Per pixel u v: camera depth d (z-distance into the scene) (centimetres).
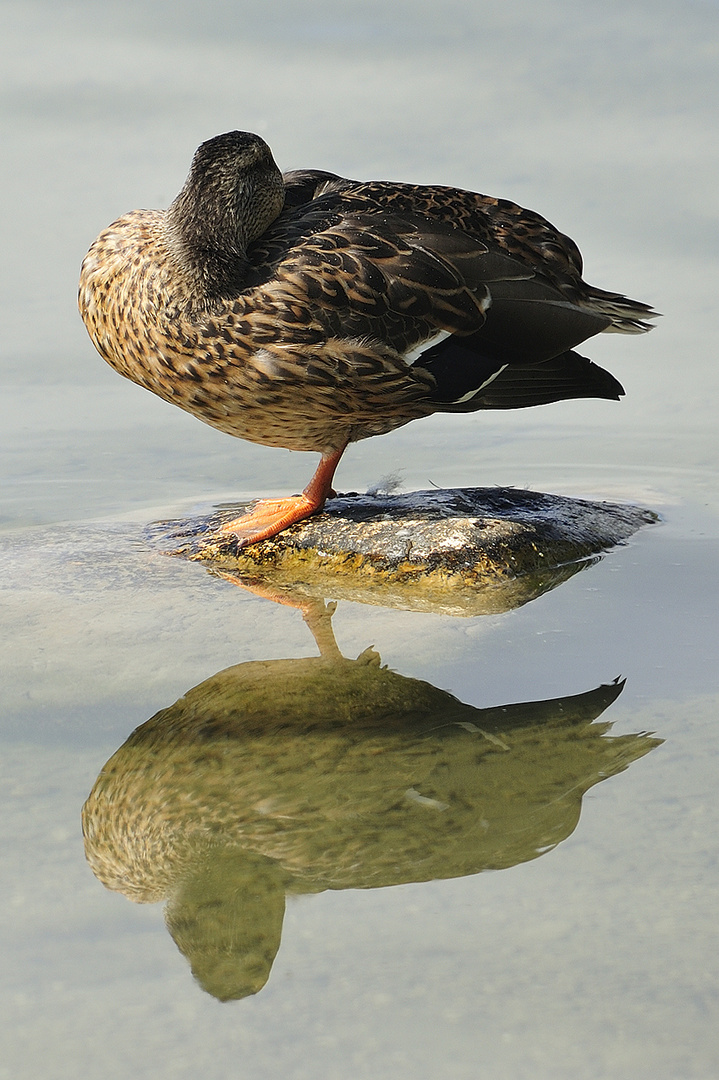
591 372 995
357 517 989
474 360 964
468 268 959
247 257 926
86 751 699
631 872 585
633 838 611
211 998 508
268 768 690
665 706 741
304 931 552
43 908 567
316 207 980
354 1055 478
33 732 716
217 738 716
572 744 705
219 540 979
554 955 531
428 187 1017
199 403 958
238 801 659
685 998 505
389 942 544
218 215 902
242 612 877
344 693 766
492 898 571
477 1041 484
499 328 966
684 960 525
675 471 1166
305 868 600
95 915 562
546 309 976
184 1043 484
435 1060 475
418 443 1250
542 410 1320
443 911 564
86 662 799
